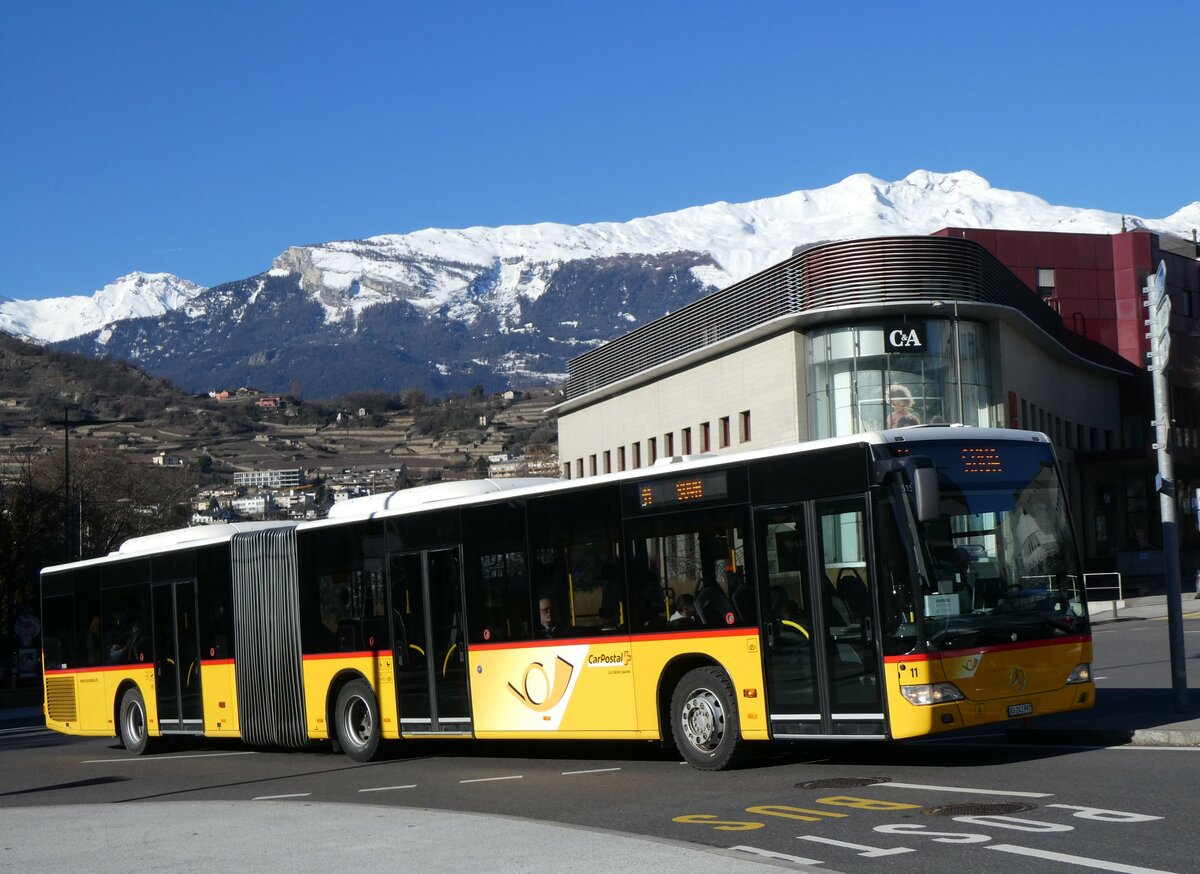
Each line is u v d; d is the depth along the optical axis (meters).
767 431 54.25
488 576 17.98
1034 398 60.72
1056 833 10.23
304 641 20.73
